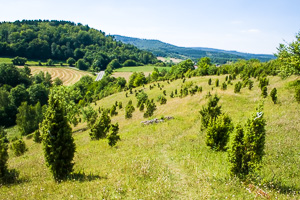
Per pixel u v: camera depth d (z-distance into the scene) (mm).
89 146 18250
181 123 21031
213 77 65375
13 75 88812
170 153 12938
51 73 126625
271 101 24203
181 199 7090
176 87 63812
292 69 25109
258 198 6754
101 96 85812
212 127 13102
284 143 11672
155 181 8539
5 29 162500
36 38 158500
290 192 7105
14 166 14062
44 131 9500
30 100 73750
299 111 17766
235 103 26781
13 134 53469
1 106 63344
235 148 8367
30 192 8047
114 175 9406
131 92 74688
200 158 11570
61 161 9367
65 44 190875
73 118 38938
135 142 16422
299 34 23500
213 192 7383
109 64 166625
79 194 7441
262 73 46250
